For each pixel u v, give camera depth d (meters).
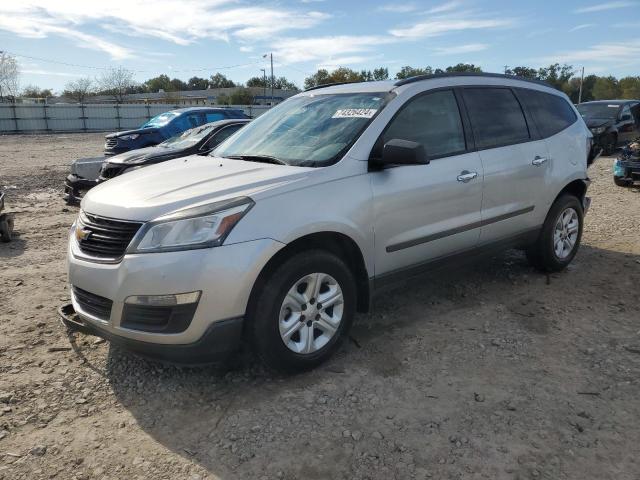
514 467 2.68
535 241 5.30
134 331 3.15
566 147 5.38
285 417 3.12
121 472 2.70
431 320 4.43
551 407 3.18
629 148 10.72
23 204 10.10
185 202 3.23
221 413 3.18
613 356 3.79
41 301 4.93
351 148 3.79
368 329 4.27
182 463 2.76
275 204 3.31
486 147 4.62
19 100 56.47
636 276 5.43
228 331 3.18
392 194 3.86
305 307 3.49
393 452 2.81
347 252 3.83
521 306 4.71
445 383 3.46
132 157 8.65
